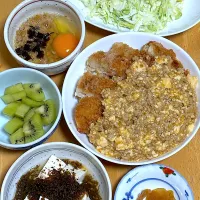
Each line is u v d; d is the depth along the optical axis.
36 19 0.62
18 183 0.55
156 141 0.53
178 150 0.53
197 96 0.56
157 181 0.56
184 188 0.55
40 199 0.54
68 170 0.56
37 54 0.60
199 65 0.61
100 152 0.54
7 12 0.64
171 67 0.57
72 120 0.56
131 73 0.56
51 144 0.54
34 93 0.58
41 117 0.57
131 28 0.63
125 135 0.53
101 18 0.63
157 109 0.53
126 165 0.57
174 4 0.64
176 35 0.63
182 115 0.54
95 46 0.59
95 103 0.56
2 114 0.59
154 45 0.58
